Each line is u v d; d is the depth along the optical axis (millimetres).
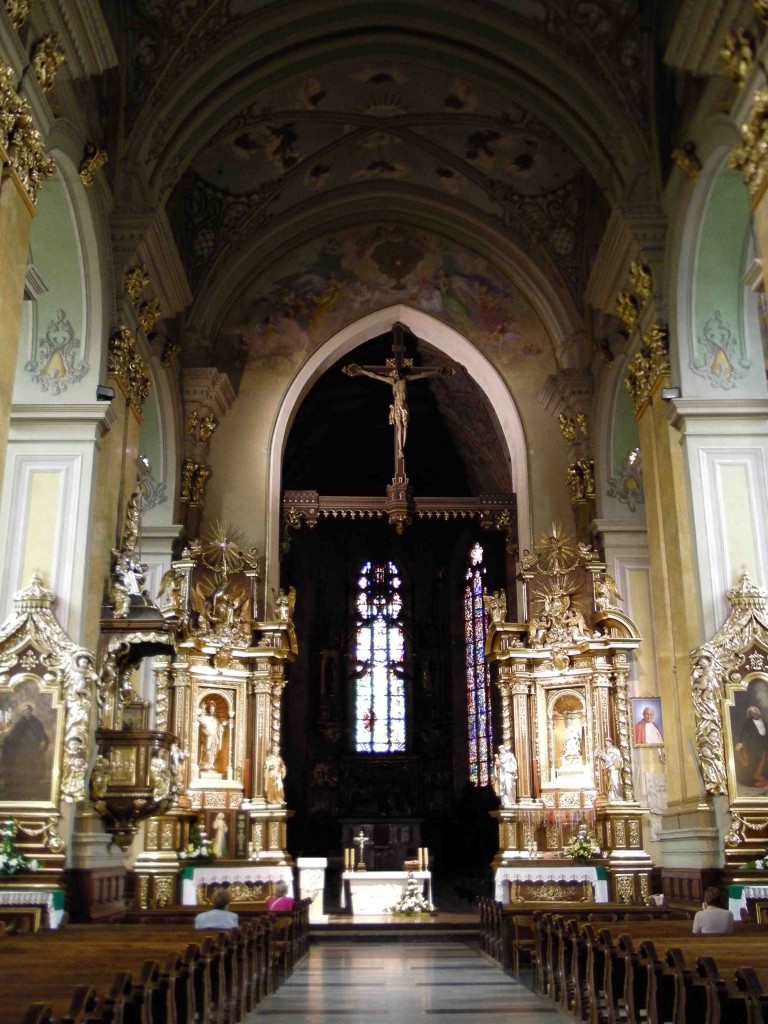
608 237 16203
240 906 15531
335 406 31312
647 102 15383
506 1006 9750
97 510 13648
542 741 19328
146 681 17906
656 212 15156
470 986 11477
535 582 20109
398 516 21266
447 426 31688
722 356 14398
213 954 7430
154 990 5578
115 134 14867
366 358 27266
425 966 13867
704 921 9203
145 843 16906
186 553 18656
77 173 12914
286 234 21859
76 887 12117
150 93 15344
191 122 16266
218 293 21062
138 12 15234
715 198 13836
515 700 19594
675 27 12531
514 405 21562
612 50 15547
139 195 15070
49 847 11836
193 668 18531
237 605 19469
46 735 12164
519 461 21453
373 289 22203
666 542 14648
